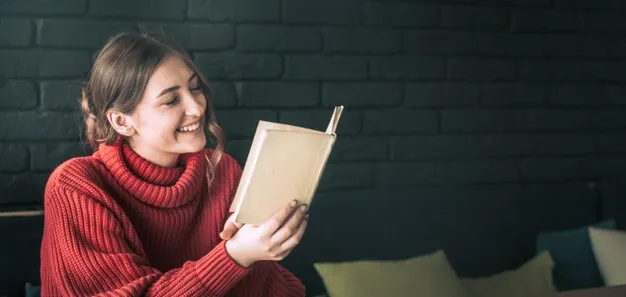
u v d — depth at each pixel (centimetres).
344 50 271
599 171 312
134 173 134
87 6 236
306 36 265
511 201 288
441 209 276
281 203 117
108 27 238
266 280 153
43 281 131
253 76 259
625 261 268
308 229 255
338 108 116
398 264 238
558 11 303
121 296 118
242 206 114
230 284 121
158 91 125
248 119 259
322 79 268
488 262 284
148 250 136
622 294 195
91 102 135
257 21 258
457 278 246
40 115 232
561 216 296
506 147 298
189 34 249
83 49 235
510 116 298
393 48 278
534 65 301
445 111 288
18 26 228
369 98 276
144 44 128
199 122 130
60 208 125
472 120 292
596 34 310
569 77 306
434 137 286
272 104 262
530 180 302
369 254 264
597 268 280
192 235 142
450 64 288
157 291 120
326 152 116
